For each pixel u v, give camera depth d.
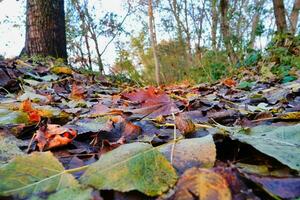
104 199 0.19
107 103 0.66
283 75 1.32
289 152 0.24
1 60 1.14
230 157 0.25
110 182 0.20
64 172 0.21
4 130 0.32
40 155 0.22
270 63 1.67
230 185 0.17
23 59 1.38
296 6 3.81
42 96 0.68
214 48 2.53
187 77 2.90
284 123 0.38
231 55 2.30
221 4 2.75
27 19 1.92
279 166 0.23
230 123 0.45
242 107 0.59
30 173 0.21
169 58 5.33
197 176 0.17
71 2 3.41
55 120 0.43
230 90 1.08
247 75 1.76
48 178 0.20
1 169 0.21
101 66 3.01
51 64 1.39
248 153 0.26
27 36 1.92
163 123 0.41
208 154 0.24
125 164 0.21
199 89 1.28
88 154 0.28
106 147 0.29
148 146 0.22
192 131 0.31
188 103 0.59
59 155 0.29
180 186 0.17
